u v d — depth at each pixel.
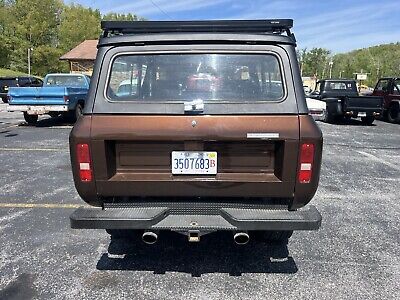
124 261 3.45
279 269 3.33
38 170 6.74
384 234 4.10
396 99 15.55
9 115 16.56
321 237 4.01
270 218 2.80
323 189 5.78
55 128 12.21
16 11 68.69
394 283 3.10
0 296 2.87
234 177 2.91
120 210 2.96
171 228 2.82
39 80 27.88
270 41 2.94
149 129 2.84
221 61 2.96
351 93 16.00
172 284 3.08
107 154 2.91
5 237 3.94
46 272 3.24
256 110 2.84
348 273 3.26
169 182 2.92
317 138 2.81
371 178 6.48
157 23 3.16
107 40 3.00
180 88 2.96
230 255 3.58
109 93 2.94
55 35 73.31
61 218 4.48
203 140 2.85
